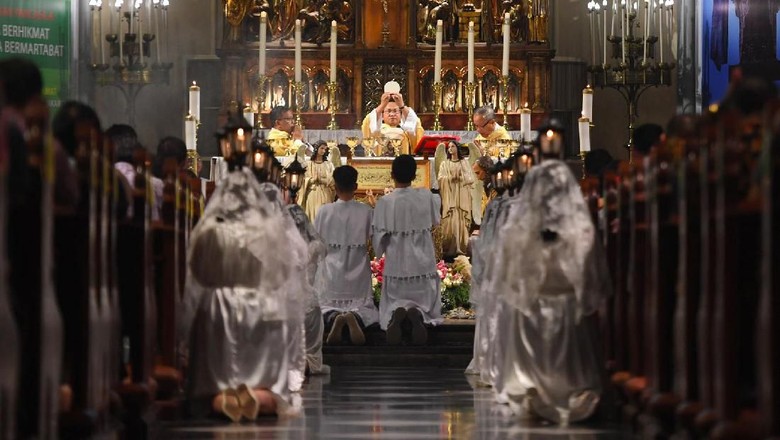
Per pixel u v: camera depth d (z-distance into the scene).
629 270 12.41
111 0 32.41
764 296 6.90
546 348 12.43
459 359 21.30
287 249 12.33
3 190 6.61
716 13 30.92
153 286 11.95
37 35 29.95
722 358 8.02
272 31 32.81
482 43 32.53
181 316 12.77
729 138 8.01
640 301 11.81
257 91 31.55
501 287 12.48
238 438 10.91
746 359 8.13
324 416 13.00
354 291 22.06
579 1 35.06
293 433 11.33
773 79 30.00
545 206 12.23
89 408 8.95
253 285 12.40
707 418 8.47
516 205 13.39
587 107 21.77
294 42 32.69
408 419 12.77
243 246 12.13
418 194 21.92
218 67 34.97
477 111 27.36
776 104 6.92
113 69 31.50
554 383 12.41
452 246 24.91
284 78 32.69
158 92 34.81
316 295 18.95
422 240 21.91
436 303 22.02
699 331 8.87
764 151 6.95
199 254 12.21
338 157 25.36
